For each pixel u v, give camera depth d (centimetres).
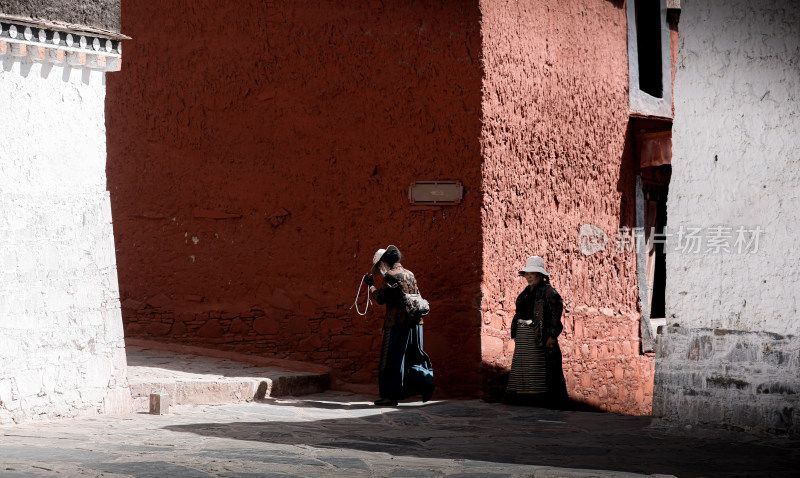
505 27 1099
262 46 1132
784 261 695
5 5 749
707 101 743
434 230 1075
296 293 1125
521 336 984
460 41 1070
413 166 1084
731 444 684
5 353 743
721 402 725
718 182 733
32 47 766
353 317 1105
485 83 1065
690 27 757
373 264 1079
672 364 753
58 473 520
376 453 634
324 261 1116
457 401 1027
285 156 1128
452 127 1070
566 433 768
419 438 724
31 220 770
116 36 829
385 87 1095
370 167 1100
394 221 1091
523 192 1127
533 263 994
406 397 969
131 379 917
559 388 971
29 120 771
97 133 830
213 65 1149
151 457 584
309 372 1088
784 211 697
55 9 785
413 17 1086
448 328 1062
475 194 1060
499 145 1086
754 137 717
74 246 805
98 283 827
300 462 582
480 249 1055
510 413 916
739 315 717
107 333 834
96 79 830
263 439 689
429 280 1073
